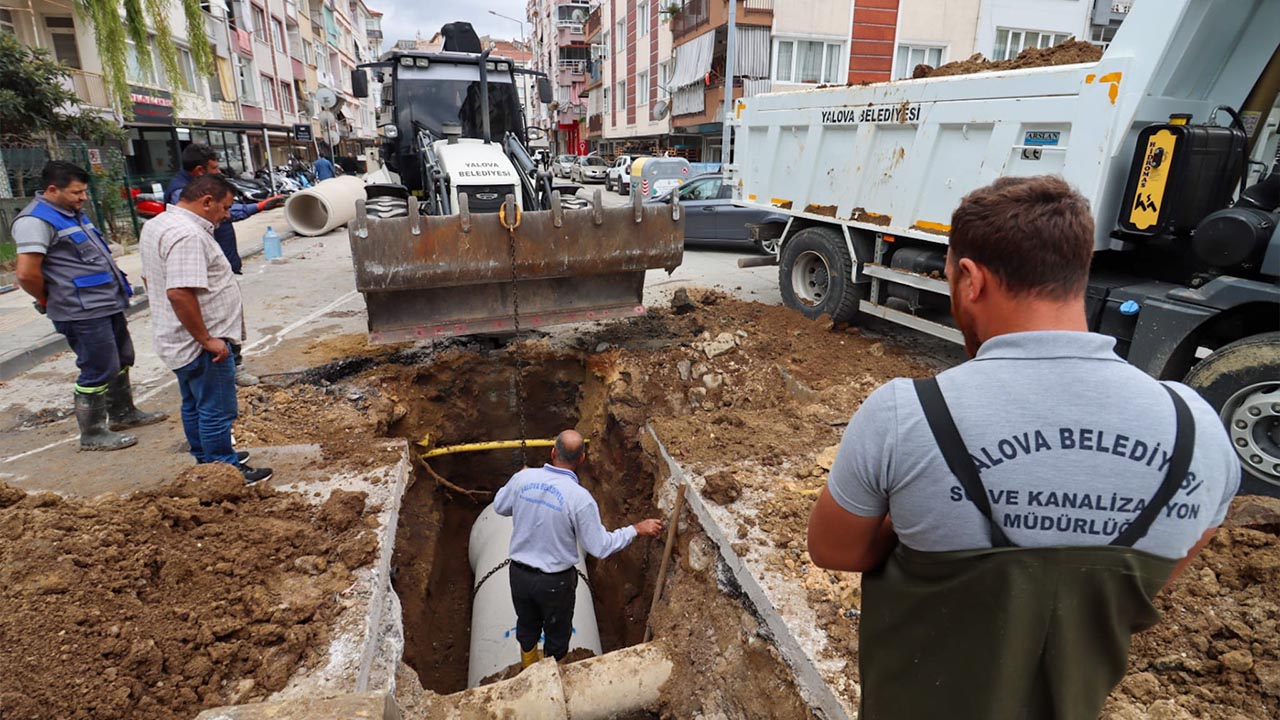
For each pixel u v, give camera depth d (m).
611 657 3.62
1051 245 1.21
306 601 3.05
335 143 42.69
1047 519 1.20
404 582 4.69
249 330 7.49
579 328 7.39
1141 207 4.53
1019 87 5.03
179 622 2.75
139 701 2.43
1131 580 1.21
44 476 4.34
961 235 1.36
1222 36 4.44
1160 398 1.21
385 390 5.98
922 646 1.36
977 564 1.24
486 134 7.79
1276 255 3.86
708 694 3.34
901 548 1.43
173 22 21.12
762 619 3.19
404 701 3.07
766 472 4.31
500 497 4.25
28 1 15.85
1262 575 2.79
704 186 13.62
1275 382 3.64
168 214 3.68
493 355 6.76
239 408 5.28
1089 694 1.28
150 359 6.68
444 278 5.40
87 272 4.41
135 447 4.76
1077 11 21.30
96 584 2.73
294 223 14.91
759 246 12.99
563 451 4.05
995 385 1.23
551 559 4.09
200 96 23.45
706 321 7.63
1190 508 1.20
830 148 7.06
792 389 6.04
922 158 5.94
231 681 2.65
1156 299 4.40
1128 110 4.46
